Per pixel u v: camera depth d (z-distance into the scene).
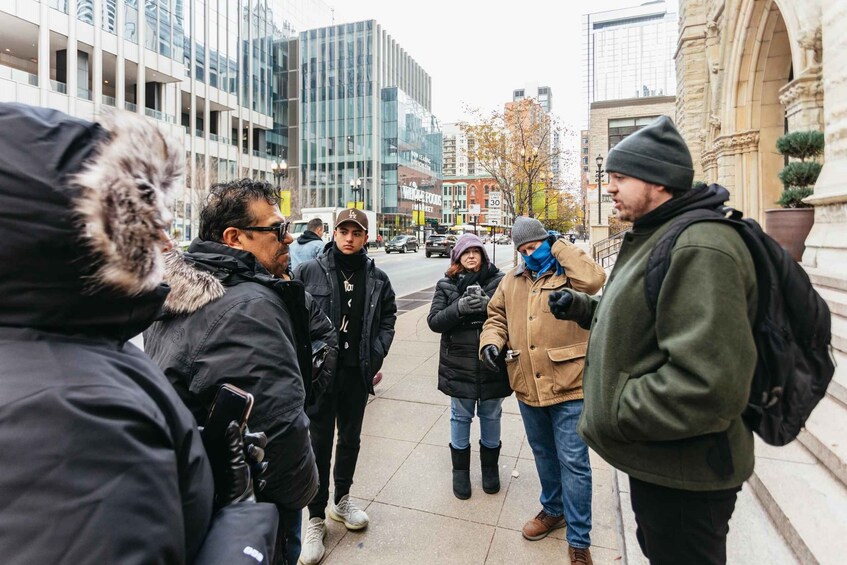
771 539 2.26
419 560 2.48
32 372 0.65
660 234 1.51
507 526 2.76
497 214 13.66
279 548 1.54
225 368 1.36
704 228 1.38
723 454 1.37
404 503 3.00
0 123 0.70
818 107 7.14
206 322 1.41
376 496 3.08
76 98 28.17
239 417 1.11
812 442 2.75
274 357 1.42
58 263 0.69
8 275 0.68
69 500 0.58
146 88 35.97
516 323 2.69
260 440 1.14
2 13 24.61
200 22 40.41
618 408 1.45
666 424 1.31
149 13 33.50
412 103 63.22
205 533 0.87
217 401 1.14
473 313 2.89
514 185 15.73
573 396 2.47
